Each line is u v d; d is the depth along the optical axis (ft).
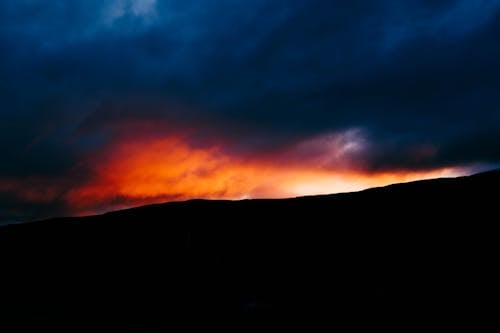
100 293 60.59
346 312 46.09
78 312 54.08
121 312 53.11
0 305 58.54
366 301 48.03
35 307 56.95
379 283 52.19
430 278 50.93
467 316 41.93
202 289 58.23
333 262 60.13
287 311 48.06
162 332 45.73
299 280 56.95
